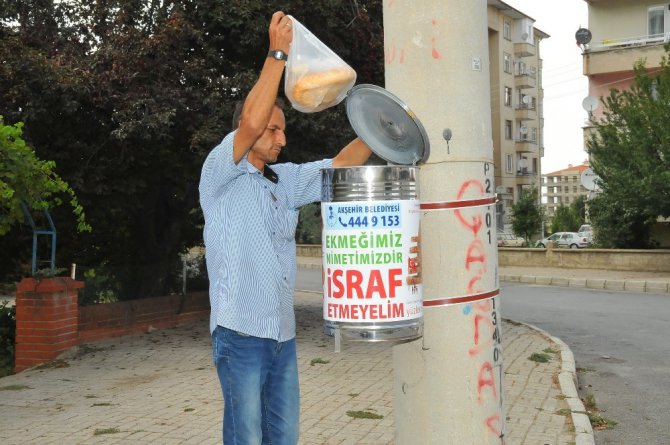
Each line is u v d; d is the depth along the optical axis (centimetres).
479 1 307
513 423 593
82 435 554
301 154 1016
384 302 265
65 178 973
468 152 303
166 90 923
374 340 265
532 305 1580
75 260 1244
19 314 883
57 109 934
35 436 554
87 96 920
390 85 316
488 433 303
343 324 268
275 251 310
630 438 597
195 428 569
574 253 2542
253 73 966
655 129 2200
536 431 568
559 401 668
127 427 575
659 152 2242
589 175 2511
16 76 888
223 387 304
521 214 3706
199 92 942
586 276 2220
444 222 302
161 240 1262
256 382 301
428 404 304
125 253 1276
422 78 304
